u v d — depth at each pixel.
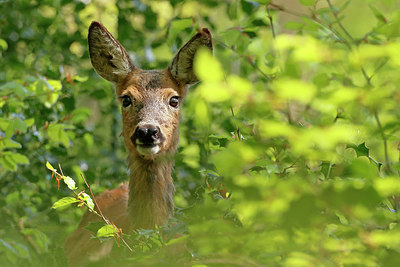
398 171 8.24
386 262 6.30
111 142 15.85
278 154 7.15
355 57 6.18
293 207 5.40
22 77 15.48
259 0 8.84
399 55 6.02
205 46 11.73
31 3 16.88
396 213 6.82
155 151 10.62
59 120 13.73
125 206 12.83
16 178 14.22
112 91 14.99
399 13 6.91
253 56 12.19
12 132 11.52
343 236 6.32
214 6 15.45
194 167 12.39
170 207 11.08
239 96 5.72
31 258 11.39
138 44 16.34
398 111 6.59
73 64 16.73
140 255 7.82
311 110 7.71
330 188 5.32
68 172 14.22
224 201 6.98
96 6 17.09
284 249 6.26
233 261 6.55
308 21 8.12
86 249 11.85
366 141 8.27
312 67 8.27
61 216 13.73
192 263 7.43
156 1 16.44
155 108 11.12
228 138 8.93
